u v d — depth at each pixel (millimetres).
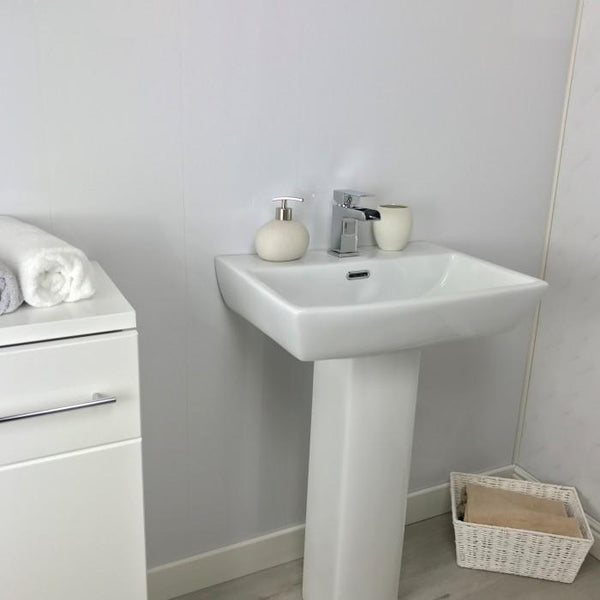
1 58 1176
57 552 1076
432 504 2020
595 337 1838
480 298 1227
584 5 1734
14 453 995
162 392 1510
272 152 1467
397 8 1513
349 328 1125
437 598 1705
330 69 1477
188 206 1413
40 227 1286
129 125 1311
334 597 1549
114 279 1382
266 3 1367
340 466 1446
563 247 1891
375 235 1603
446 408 1960
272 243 1417
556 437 2000
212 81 1362
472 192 1771
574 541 1708
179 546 1649
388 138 1600
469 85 1668
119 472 1091
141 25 1270
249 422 1642
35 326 965
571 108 1810
